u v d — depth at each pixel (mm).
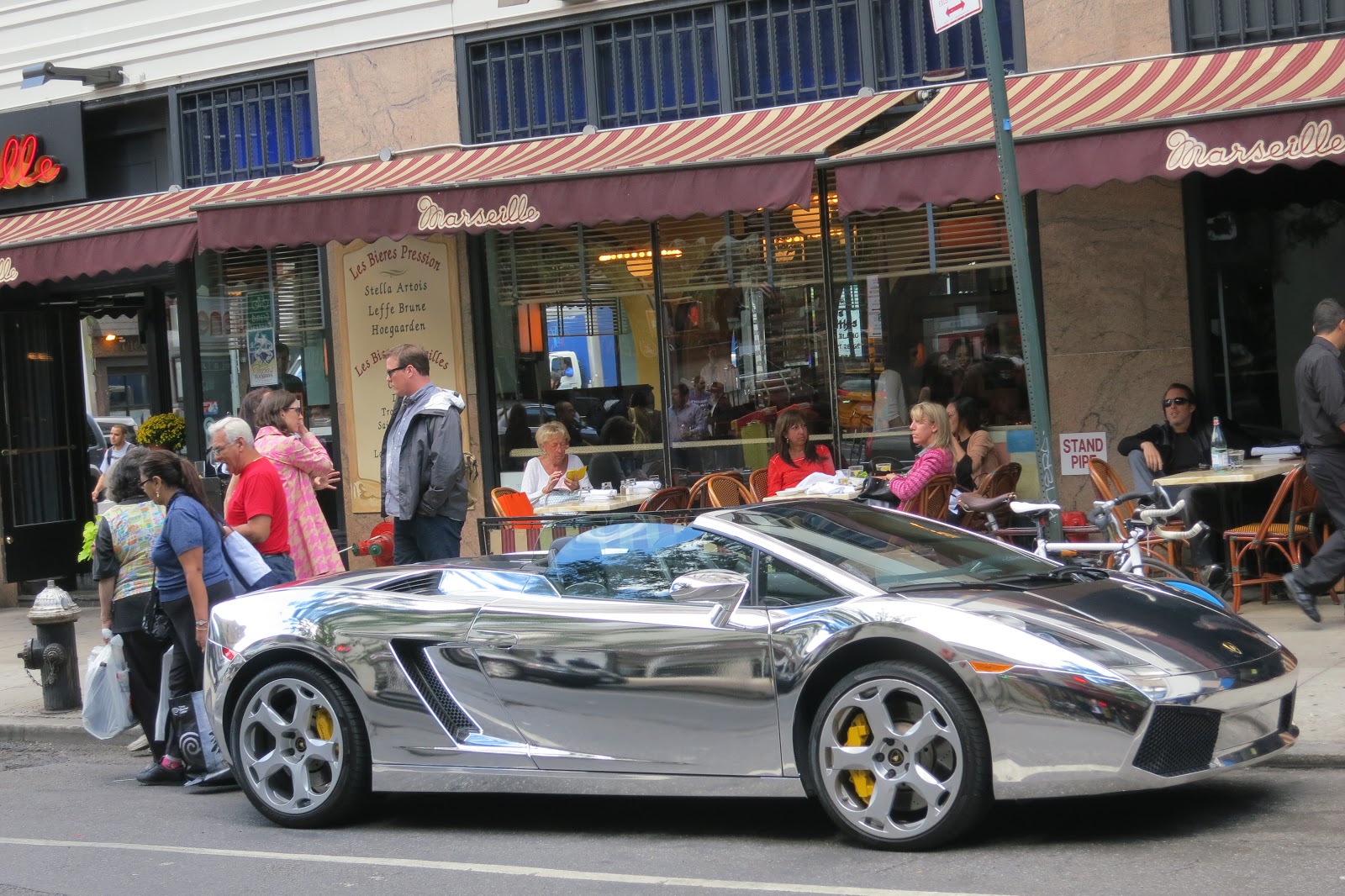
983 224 10898
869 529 6254
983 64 11023
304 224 10820
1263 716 5453
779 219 11578
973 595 5492
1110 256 10500
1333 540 8531
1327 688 7191
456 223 10359
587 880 5316
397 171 12086
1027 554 6340
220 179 13945
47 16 14555
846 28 11523
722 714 5594
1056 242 10625
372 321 13055
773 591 5715
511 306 12625
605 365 12312
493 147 12492
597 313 12305
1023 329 7852
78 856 6199
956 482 9781
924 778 5230
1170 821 5516
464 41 12789
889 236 11188
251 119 13797
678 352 12039
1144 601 5707
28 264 11984
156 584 7484
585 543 6281
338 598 6504
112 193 14562
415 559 8992
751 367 11758
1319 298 10133
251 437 8117
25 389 14961
